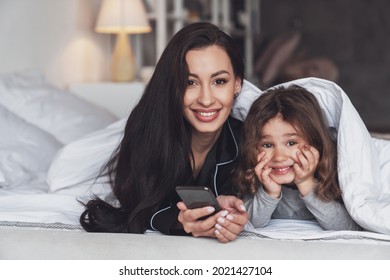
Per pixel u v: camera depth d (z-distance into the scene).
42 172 2.27
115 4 3.50
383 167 1.71
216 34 1.60
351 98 6.23
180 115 1.63
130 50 3.64
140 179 1.70
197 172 1.78
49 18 3.30
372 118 6.20
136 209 1.67
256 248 1.42
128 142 1.73
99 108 2.83
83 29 3.54
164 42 3.73
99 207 1.72
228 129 1.75
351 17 6.18
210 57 1.58
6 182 2.10
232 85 1.62
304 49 5.69
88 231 1.68
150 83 1.68
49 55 3.30
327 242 1.45
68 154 1.92
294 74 5.29
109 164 1.81
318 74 5.32
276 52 5.33
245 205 1.65
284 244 1.43
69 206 1.87
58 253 1.48
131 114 1.73
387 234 1.50
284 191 1.68
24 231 1.57
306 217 1.72
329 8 6.21
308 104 1.60
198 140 1.73
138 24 3.52
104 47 3.80
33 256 1.49
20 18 3.13
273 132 1.58
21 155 2.22
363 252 1.39
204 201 1.44
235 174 1.67
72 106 2.67
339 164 1.56
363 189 1.55
